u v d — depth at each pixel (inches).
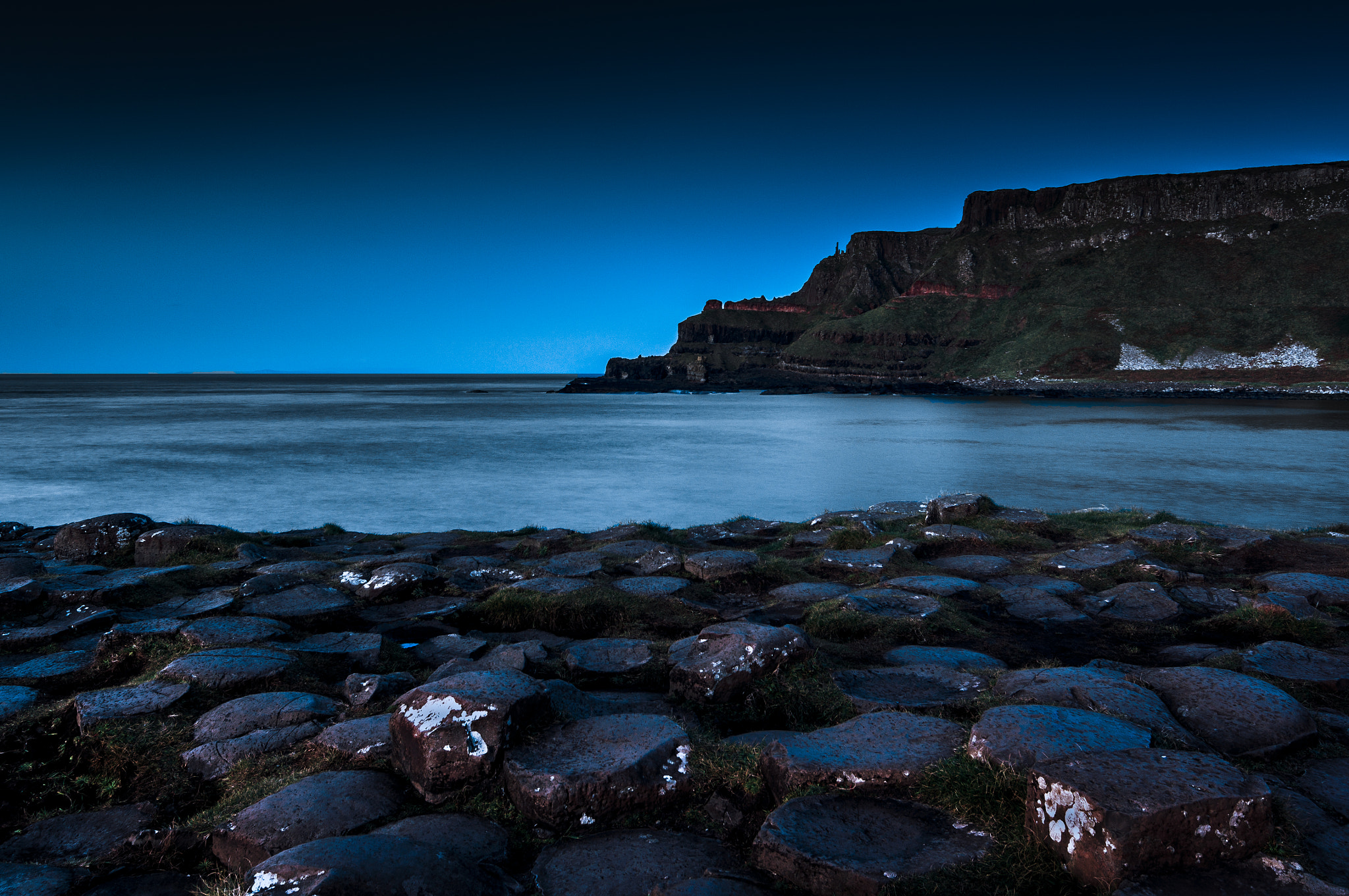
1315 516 764.6
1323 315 6722.4
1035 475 1159.0
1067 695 158.2
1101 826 94.9
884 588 290.2
